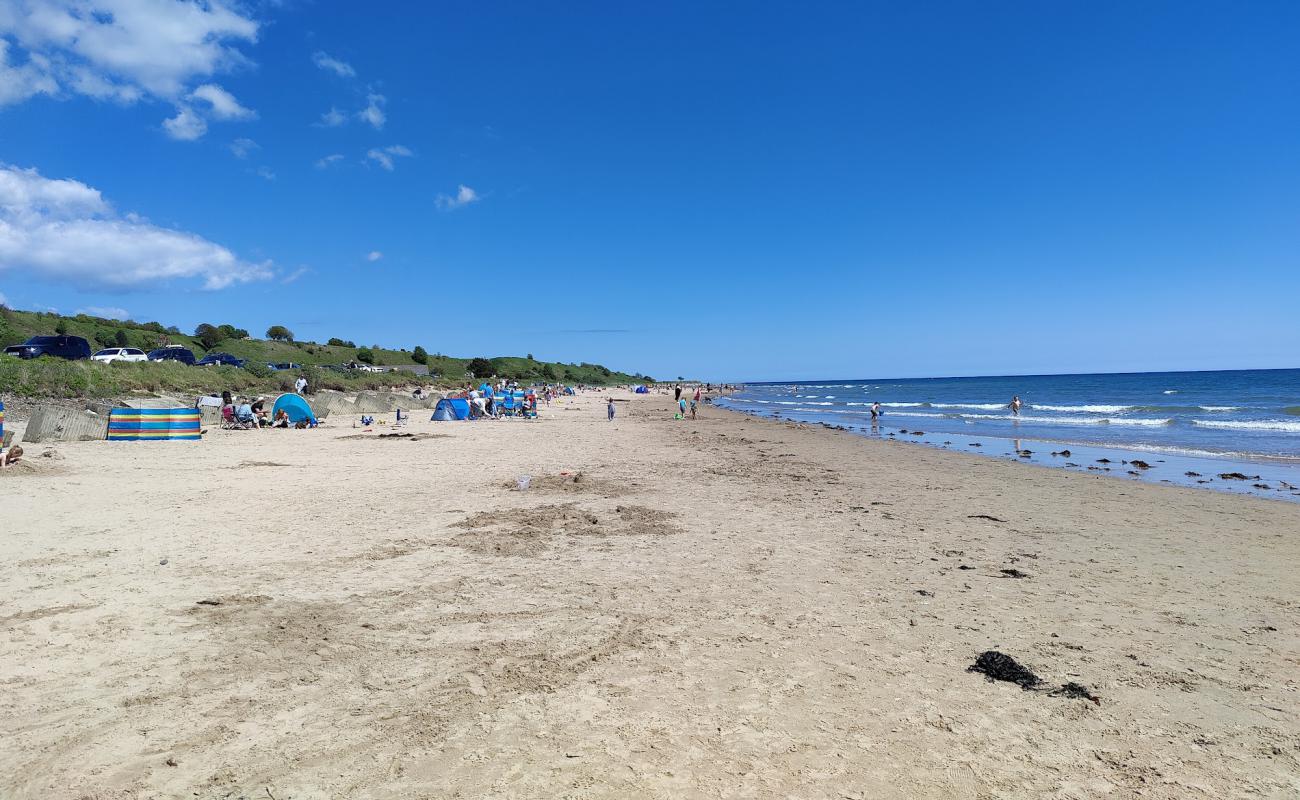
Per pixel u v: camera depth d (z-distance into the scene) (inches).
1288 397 2310.5
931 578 273.7
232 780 129.0
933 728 153.3
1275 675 182.9
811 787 129.6
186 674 174.4
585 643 200.8
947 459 749.3
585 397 3213.6
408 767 134.4
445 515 386.6
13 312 2229.3
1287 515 424.8
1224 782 133.1
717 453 790.5
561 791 127.0
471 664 184.4
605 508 416.8
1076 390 3609.7
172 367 1433.3
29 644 190.2
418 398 1943.9
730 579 269.0
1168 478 608.7
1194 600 248.4
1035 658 192.9
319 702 161.3
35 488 432.5
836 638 207.0
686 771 134.4
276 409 1064.8
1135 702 166.7
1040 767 137.7
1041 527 381.7
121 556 283.7
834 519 396.2
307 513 387.2
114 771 131.0
